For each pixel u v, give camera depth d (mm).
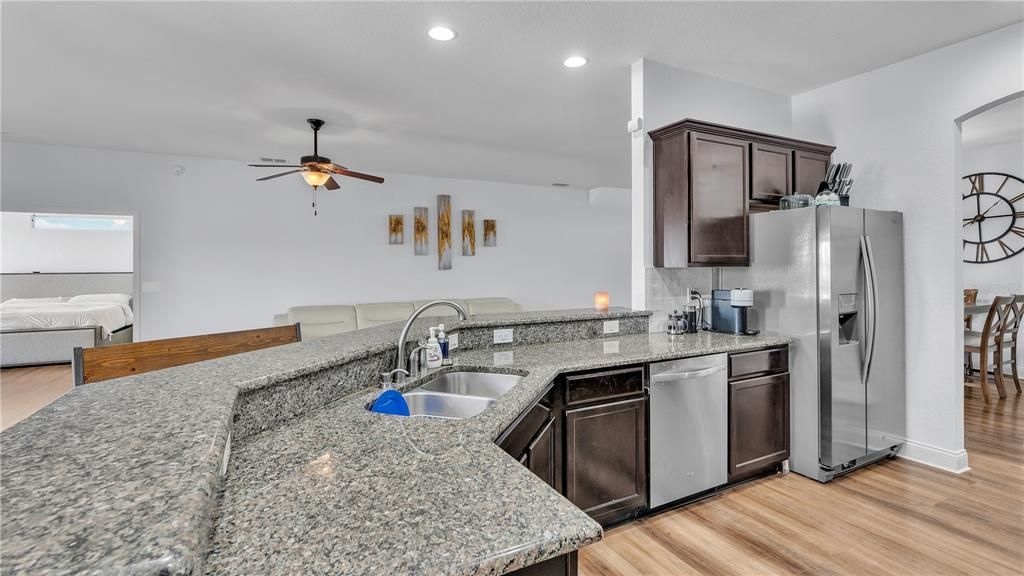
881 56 2945
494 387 2096
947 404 2865
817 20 2508
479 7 2355
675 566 1964
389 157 5418
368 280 6211
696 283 3314
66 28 2496
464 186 6805
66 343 6191
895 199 3072
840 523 2268
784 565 1957
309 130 4340
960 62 2764
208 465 713
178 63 2922
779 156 3154
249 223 5598
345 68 3025
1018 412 3920
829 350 2674
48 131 4320
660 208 2998
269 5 2318
